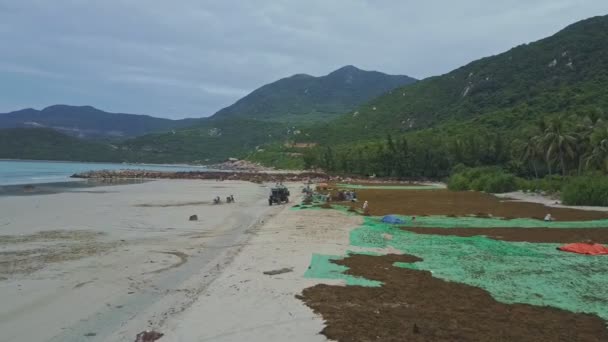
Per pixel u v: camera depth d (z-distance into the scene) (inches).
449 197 2098.9
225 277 598.9
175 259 725.3
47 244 840.3
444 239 905.5
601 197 1683.1
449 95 7864.2
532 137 2965.1
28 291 538.3
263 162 7190.0
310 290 532.1
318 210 1457.9
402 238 916.6
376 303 486.6
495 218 1296.8
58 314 463.8
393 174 4466.0
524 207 1626.5
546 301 503.2
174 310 471.2
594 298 515.5
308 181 3627.0
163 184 3243.1
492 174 2635.3
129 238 924.6
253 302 490.0
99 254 753.0
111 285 568.1
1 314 462.3
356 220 1210.0
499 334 403.9
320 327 416.2
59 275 611.8
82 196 1982.0
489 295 523.2
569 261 705.6
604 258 732.0
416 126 7032.5
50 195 1996.8
